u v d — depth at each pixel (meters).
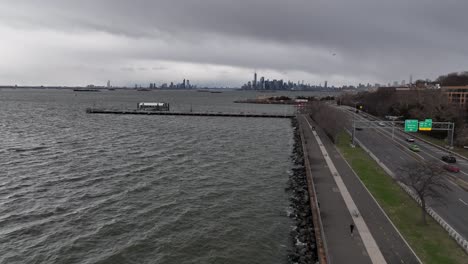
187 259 39.84
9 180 65.25
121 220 48.78
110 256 39.78
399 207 49.00
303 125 148.38
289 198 59.81
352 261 34.78
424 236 40.06
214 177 71.12
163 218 49.91
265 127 158.88
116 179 67.31
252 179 70.75
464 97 185.75
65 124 153.25
